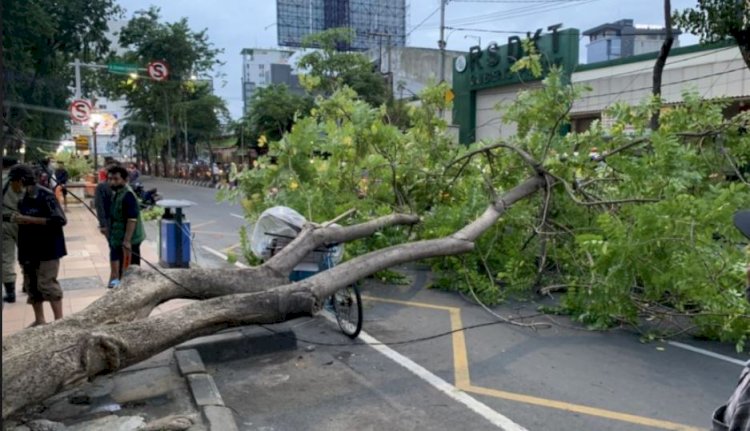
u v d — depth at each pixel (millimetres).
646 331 6598
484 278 8359
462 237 7004
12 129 4762
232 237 14586
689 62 18797
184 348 5539
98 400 4559
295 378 5262
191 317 4316
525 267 8344
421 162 9703
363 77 32031
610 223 6191
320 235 6363
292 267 5797
